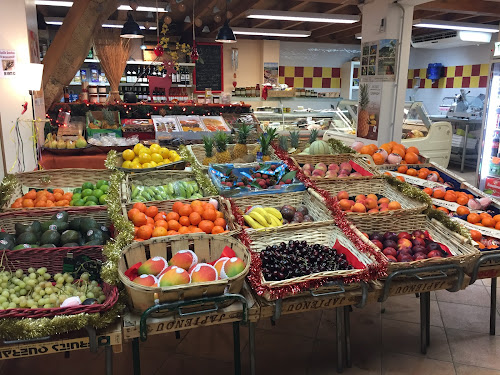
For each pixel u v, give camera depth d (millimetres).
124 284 1881
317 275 2098
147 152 3650
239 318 2016
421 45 9781
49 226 2473
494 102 5766
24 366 2543
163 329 1903
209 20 9461
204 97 7922
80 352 2691
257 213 2771
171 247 2236
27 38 4379
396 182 3248
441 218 2836
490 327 2922
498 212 3203
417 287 2395
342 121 7578
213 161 3775
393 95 5879
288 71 11367
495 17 8375
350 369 2551
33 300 1935
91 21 5531
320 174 3449
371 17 5938
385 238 2729
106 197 2861
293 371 2537
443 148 6500
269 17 7605
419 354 2701
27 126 4535
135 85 9641
